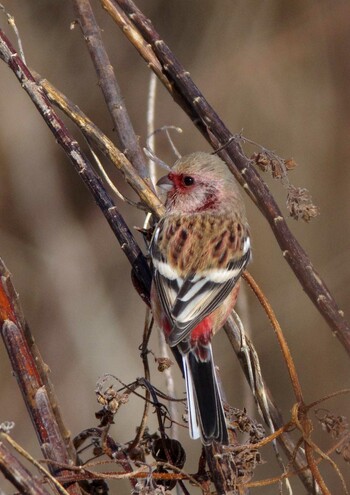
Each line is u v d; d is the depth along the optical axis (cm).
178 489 675
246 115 1425
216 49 1438
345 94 1414
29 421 1318
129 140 738
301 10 1430
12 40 1455
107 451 582
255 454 567
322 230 1395
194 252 705
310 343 1333
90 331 1382
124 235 687
